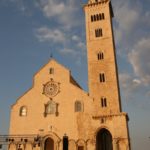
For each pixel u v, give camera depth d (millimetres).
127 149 70312
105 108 77938
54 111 81375
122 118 74312
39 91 84750
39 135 78500
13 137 78500
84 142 74875
